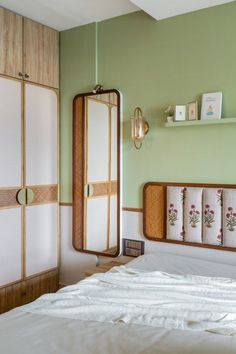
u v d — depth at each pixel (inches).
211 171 99.7
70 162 127.6
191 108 100.0
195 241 100.0
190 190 100.6
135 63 112.0
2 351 49.1
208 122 94.7
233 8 95.3
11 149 111.3
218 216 96.1
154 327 56.6
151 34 108.8
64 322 58.3
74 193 125.6
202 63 100.3
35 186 120.3
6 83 109.0
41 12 112.3
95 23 119.5
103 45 118.5
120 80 115.3
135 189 112.7
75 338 52.8
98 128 118.9
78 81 124.3
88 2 105.6
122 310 61.8
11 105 110.9
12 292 113.3
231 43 95.8
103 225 118.4
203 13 99.7
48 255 126.4
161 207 106.9
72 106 125.7
